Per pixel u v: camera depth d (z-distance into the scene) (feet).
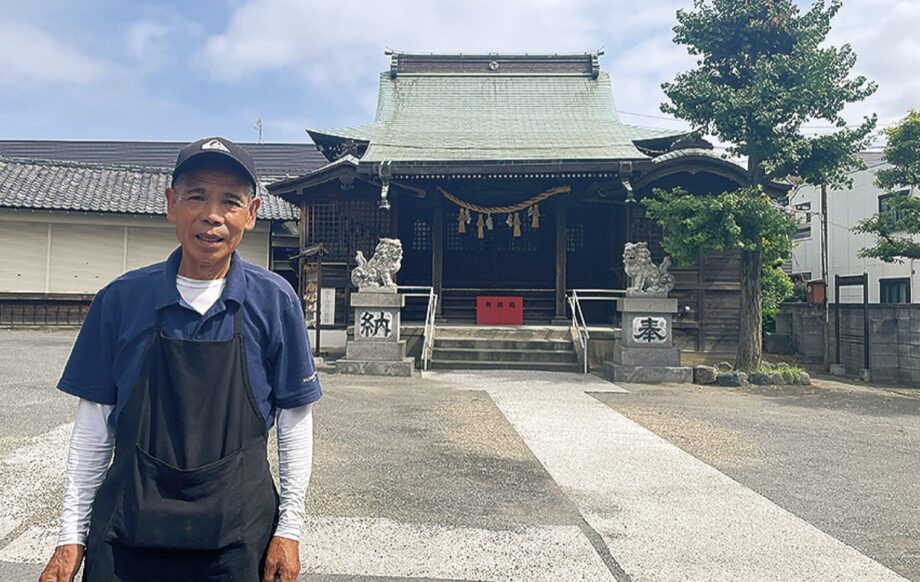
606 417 23.20
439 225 48.52
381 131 51.29
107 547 5.08
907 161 35.24
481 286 52.85
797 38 32.83
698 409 25.45
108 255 56.80
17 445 16.43
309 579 9.66
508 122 53.11
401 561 10.37
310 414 6.24
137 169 63.67
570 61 60.23
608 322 50.37
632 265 34.55
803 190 75.41
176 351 5.43
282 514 5.84
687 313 44.34
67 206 54.24
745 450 18.71
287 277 65.05
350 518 12.24
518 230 47.67
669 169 40.75
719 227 32.24
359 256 35.35
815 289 46.01
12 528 11.30
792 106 31.53
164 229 57.98
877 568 10.52
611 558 10.69
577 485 14.79
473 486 14.56
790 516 12.92
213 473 5.22
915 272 59.88
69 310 55.88
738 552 11.05
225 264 5.89
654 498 13.93
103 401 5.61
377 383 30.99
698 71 34.78
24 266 55.11
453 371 36.47
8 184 55.52
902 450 18.98
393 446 18.19
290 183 47.01
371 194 47.57
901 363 36.99
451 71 60.13
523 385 31.24
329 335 45.21
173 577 5.15
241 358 5.63
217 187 5.70
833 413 25.27
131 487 5.14
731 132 32.78
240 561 5.27
